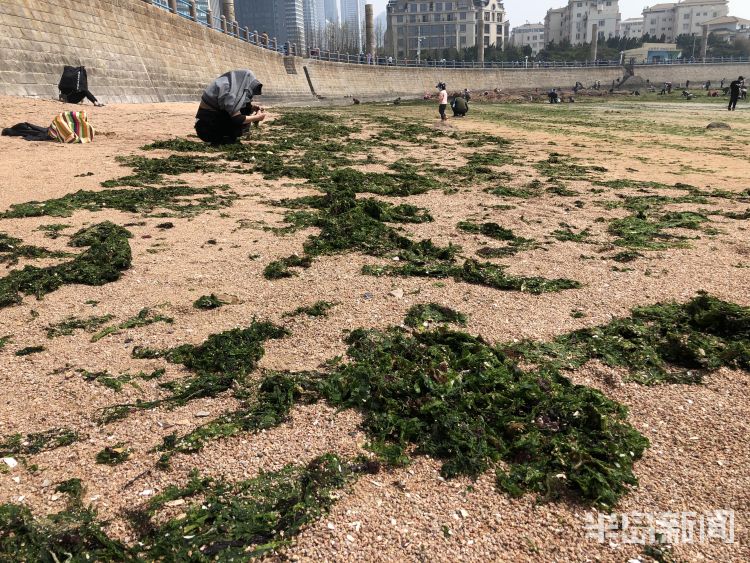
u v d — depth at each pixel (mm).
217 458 2996
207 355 3936
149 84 30141
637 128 26547
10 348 4020
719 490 2816
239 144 14133
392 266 5867
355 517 2639
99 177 9828
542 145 18266
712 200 9586
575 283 5438
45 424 3209
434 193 9828
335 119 25406
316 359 3982
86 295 4984
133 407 3391
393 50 135500
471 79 103062
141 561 2363
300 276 5574
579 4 185125
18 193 8500
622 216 8320
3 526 2500
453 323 4543
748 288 5359
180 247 6336
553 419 3332
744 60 132125
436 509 2705
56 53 22094
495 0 162875
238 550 2434
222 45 44125
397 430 3258
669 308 4828
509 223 7797
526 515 2686
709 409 3463
